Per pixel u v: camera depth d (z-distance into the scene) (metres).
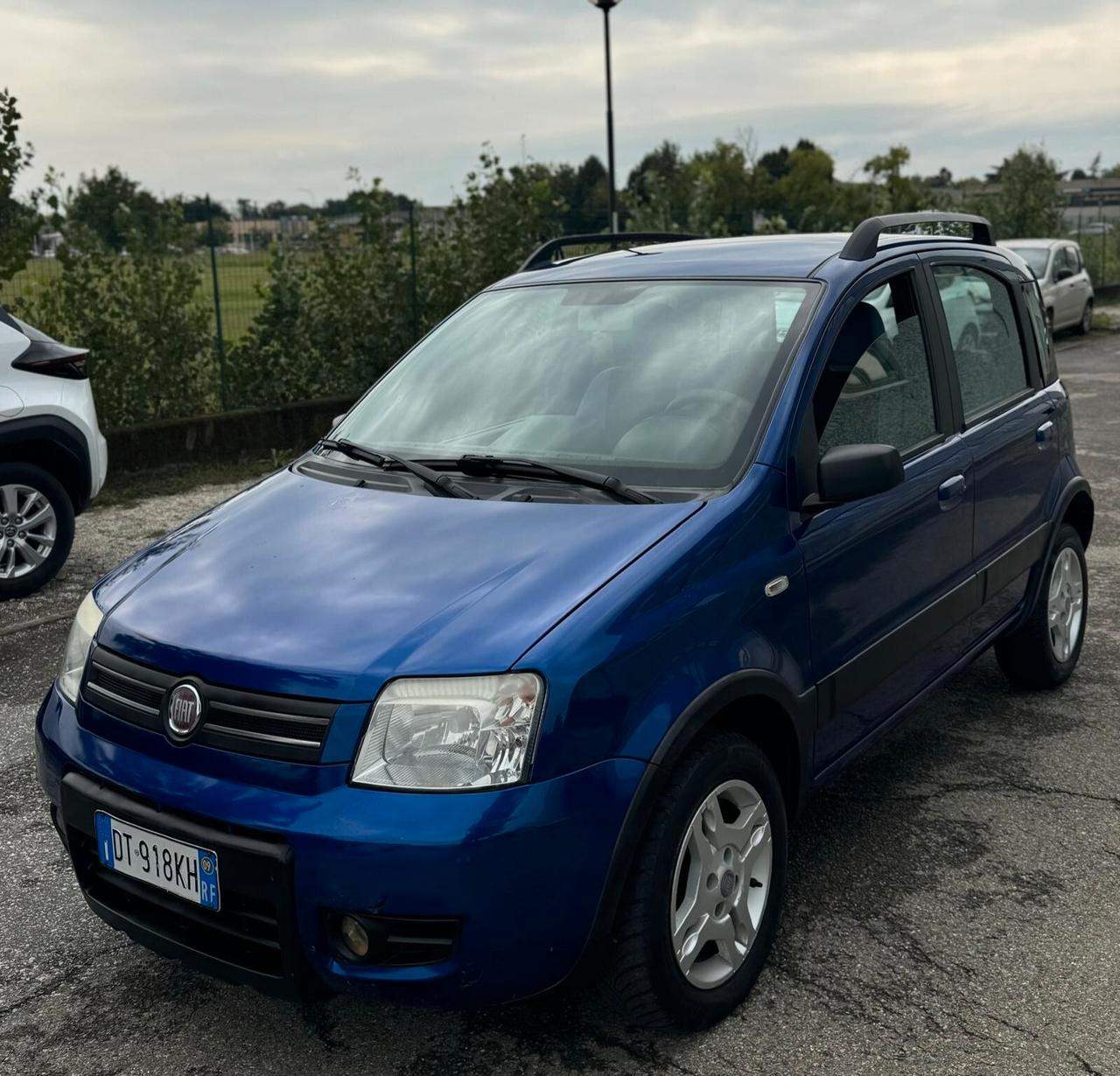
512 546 2.80
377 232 12.30
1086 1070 2.63
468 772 2.36
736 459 3.05
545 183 13.09
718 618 2.75
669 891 2.59
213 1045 2.81
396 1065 2.72
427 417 3.65
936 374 3.92
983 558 4.11
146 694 2.65
